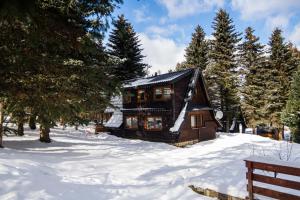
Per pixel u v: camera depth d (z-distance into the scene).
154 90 26.33
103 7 8.53
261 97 35.41
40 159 10.85
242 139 24.80
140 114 27.42
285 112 28.34
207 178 8.64
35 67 10.25
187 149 18.27
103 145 19.28
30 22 5.92
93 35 9.69
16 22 7.00
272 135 36.28
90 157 13.55
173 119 24.36
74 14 9.41
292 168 5.81
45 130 18.16
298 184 5.77
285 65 34.97
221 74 34.38
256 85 36.25
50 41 7.93
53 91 11.68
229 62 34.59
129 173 10.26
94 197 6.87
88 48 10.16
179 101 25.14
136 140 24.97
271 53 36.22
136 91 28.41
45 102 11.95
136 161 13.05
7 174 7.15
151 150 17.86
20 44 9.00
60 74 11.70
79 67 12.72
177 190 7.88
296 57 38.25
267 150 15.56
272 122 34.44
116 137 27.08
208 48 40.09
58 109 13.13
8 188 6.27
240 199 6.95
